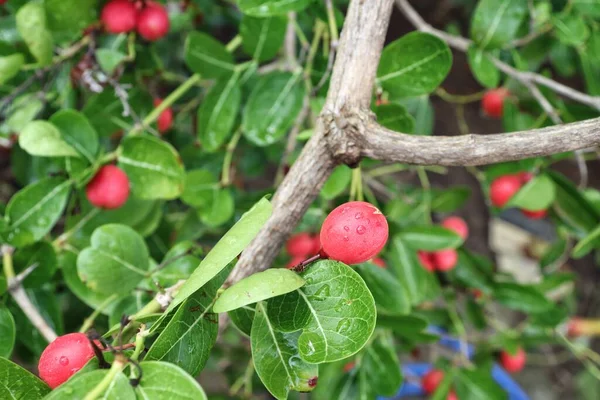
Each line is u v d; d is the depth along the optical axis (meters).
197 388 0.23
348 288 0.26
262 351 0.26
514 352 0.55
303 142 0.52
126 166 0.39
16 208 0.37
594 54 0.52
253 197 0.47
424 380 0.61
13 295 0.36
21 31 0.39
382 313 0.40
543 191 0.46
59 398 0.24
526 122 0.51
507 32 0.44
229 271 0.27
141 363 0.24
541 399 0.90
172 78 0.55
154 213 0.43
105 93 0.43
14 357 0.50
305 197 0.29
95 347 0.24
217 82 0.44
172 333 0.25
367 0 0.29
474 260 0.53
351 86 0.28
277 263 0.49
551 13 0.50
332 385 0.45
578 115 0.47
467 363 0.54
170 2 0.56
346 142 0.28
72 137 0.38
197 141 0.51
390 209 0.50
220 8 0.67
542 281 0.56
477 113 1.02
